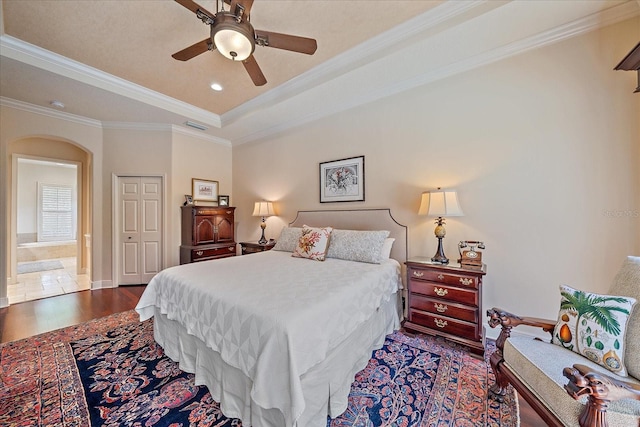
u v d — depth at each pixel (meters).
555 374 1.16
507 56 2.27
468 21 1.94
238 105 3.83
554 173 2.08
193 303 1.75
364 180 3.20
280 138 4.18
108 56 2.60
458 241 2.52
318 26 2.20
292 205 4.04
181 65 2.76
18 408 1.51
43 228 6.91
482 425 1.38
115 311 3.09
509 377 1.38
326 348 1.35
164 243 4.23
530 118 2.18
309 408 1.27
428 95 2.70
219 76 2.98
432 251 2.70
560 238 2.06
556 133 2.07
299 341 1.22
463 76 2.49
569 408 1.03
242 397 1.39
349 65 2.60
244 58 1.95
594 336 1.23
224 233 4.56
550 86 2.09
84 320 2.82
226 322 1.48
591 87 1.95
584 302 1.33
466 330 2.10
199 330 1.67
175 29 2.23
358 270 2.21
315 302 1.46
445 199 2.30
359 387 1.69
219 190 4.91
